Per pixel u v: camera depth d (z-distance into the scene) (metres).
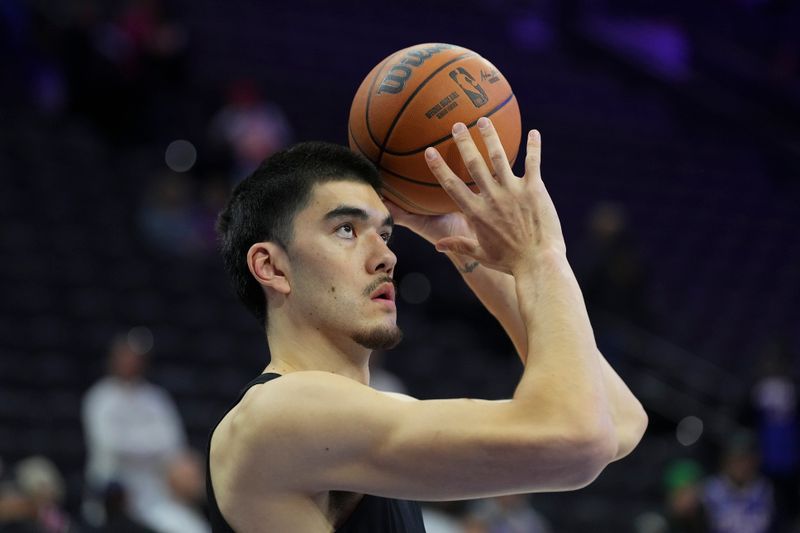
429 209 7.29
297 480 6.11
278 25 45.59
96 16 37.00
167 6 38.72
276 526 6.22
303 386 6.11
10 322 26.42
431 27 48.69
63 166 32.31
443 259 33.56
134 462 20.84
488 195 6.43
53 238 29.34
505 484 5.90
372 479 6.02
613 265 28.31
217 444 6.45
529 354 6.08
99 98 35.34
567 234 37.88
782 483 26.19
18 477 18.56
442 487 5.94
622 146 44.69
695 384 30.75
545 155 42.53
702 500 23.11
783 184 42.62
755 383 27.02
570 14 46.09
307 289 6.56
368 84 7.35
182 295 29.33
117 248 29.88
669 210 41.28
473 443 5.79
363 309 6.53
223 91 39.31
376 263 6.60
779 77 39.00
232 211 7.01
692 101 43.12
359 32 47.22
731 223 41.44
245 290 6.90
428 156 6.53
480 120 6.55
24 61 36.06
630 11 43.78
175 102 37.72
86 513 18.56
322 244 6.55
